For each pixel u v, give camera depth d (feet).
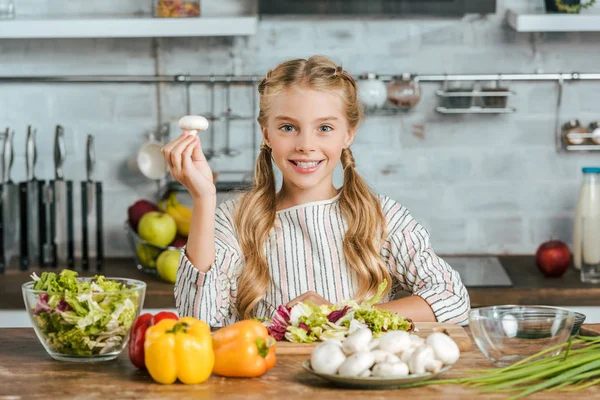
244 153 11.37
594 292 9.57
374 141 11.33
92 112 11.34
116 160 11.39
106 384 4.47
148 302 9.57
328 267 6.57
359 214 6.58
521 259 11.18
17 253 11.21
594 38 11.21
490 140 11.32
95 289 5.00
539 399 4.19
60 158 10.68
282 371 4.70
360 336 4.42
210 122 11.32
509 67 11.24
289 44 11.23
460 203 11.40
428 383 4.39
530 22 10.18
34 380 4.55
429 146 11.34
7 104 11.30
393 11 10.91
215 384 4.45
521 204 11.40
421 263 6.59
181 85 11.30
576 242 10.49
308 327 5.13
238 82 11.26
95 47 11.27
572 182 11.35
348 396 4.23
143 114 11.34
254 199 6.68
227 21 10.09
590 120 11.27
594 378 4.55
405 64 11.23
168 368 4.41
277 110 6.25
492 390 4.30
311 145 6.19
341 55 11.23
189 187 5.48
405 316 6.05
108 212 11.48
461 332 5.29
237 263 6.52
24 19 10.39
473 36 11.20
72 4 11.21
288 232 6.64
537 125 11.30
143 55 11.28
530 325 4.59
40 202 10.48
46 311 4.84
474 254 11.46
